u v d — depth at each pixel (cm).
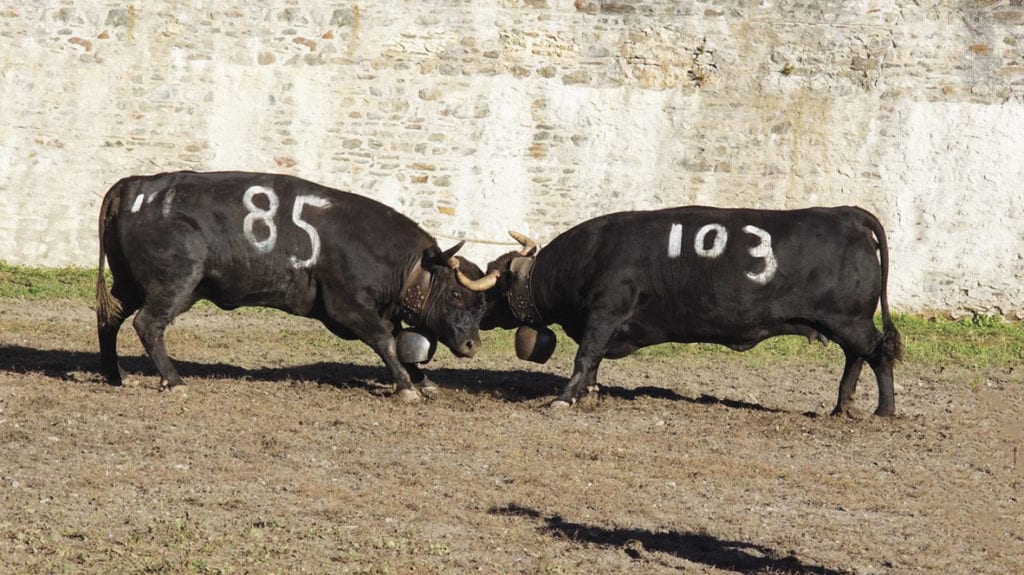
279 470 956
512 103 2005
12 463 933
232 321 1708
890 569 805
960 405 1369
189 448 1002
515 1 1997
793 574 784
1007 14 1939
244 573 740
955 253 1972
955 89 1961
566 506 905
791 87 1983
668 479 991
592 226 1257
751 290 1204
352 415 1146
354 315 1230
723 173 2002
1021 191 1956
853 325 1219
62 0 1995
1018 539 879
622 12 1994
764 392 1411
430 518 862
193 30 2000
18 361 1335
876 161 1978
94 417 1082
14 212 2012
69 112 2005
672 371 1515
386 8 1997
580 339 1282
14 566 729
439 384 1348
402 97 2005
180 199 1201
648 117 2003
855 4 1967
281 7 1997
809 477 1016
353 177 2012
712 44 1988
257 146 2012
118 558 754
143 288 1199
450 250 1228
